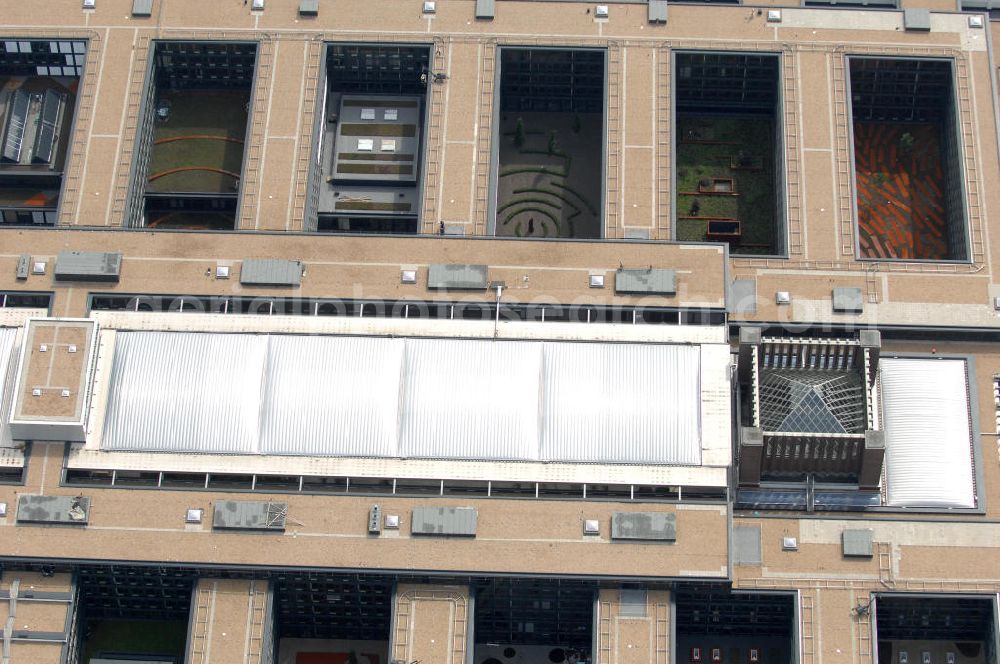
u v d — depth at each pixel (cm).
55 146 18212
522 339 15962
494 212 17012
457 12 17788
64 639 15188
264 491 15325
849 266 16438
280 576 15338
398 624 15075
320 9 17850
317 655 16100
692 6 17688
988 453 16000
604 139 17088
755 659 15925
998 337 16400
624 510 15162
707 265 16200
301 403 15738
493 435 15588
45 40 17900
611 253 16288
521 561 15012
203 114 18638
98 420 15750
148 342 16062
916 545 15325
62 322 15825
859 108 18388
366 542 15112
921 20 17588
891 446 15850
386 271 16288
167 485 15562
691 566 14950
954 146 17400
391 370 15862
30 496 15325
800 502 15600
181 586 15688
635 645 14950
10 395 15850
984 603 15388
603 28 17638
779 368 15588
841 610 15100
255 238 16450
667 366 15788
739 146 18488
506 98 18650
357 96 18512
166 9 17888
